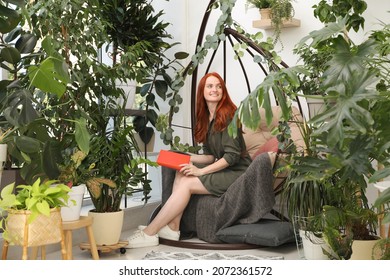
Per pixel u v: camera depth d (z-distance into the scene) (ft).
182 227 13.60
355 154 6.87
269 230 11.99
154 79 16.07
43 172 9.18
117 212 11.82
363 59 6.59
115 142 11.74
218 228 12.78
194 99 15.89
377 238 9.08
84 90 11.65
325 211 8.98
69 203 9.97
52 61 8.15
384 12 14.47
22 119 8.38
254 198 12.50
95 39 11.97
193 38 17.60
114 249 12.04
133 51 14.34
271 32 16.48
